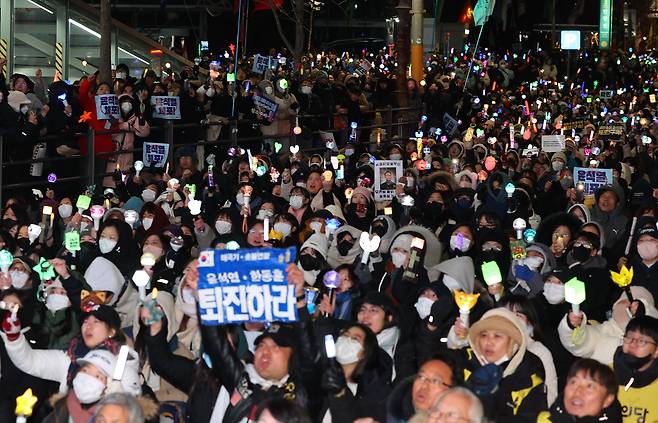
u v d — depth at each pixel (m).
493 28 53.75
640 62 58.28
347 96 26.27
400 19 28.78
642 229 12.52
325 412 7.55
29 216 14.49
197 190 17.66
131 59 30.55
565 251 12.86
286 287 7.23
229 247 9.02
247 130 23.11
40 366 8.41
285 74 26.36
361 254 12.26
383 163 16.89
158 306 8.16
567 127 29.52
